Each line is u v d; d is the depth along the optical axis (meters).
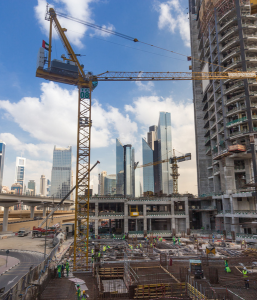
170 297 27.50
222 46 100.12
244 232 82.00
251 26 89.50
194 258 47.50
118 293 28.42
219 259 44.94
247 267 39.03
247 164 90.56
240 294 27.20
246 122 85.44
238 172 93.38
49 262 40.69
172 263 42.84
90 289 31.28
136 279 32.66
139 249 59.84
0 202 114.25
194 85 139.00
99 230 97.62
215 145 110.00
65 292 29.91
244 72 87.06
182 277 31.97
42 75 61.56
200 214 105.81
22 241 88.00
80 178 55.62
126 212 88.44
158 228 98.56
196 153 135.50
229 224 86.12
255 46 90.69
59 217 150.50
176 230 91.12
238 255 50.91
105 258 48.81
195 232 90.81
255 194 72.81
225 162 90.25
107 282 34.56
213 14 103.94
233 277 33.62
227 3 96.25
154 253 55.09
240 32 90.12
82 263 48.91
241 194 78.12
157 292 28.50
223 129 94.75
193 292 26.83
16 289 24.62
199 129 131.88
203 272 35.75
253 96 85.75
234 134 89.06
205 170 125.88
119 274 37.34
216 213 94.62
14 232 112.62
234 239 75.75
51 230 102.44
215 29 102.12
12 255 61.44
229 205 87.94
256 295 26.88
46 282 32.78
